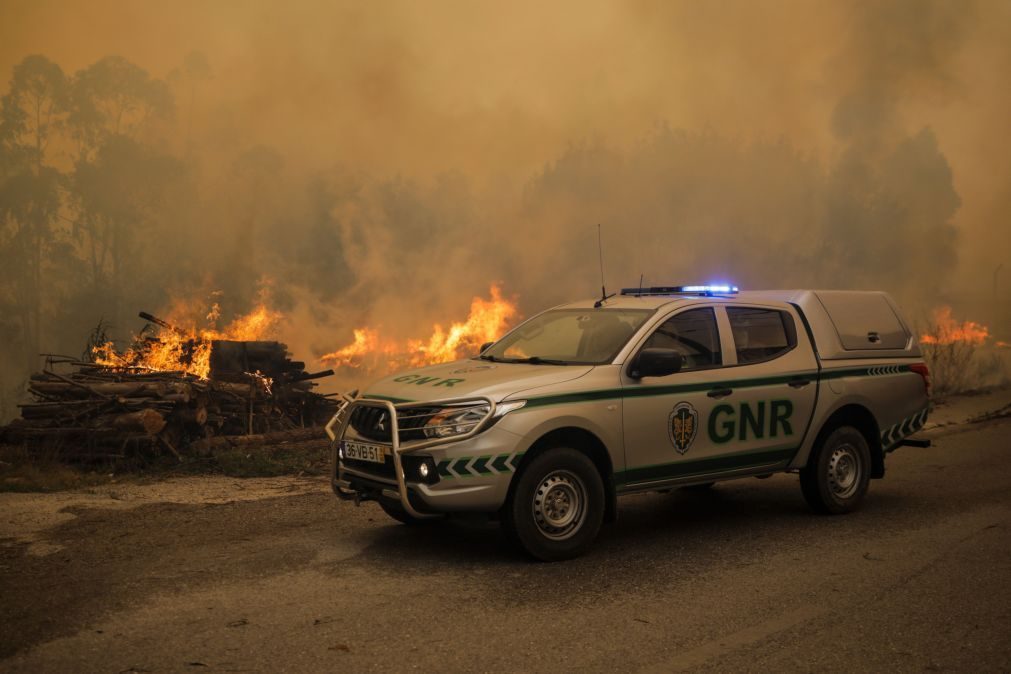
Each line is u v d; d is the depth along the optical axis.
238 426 12.66
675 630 4.90
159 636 4.76
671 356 6.45
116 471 10.48
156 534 7.05
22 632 4.81
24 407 11.09
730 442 7.12
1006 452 11.30
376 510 7.99
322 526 7.36
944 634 4.85
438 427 6.04
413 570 6.05
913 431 8.47
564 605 5.32
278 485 9.42
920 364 8.55
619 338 6.88
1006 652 4.59
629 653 4.57
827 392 7.70
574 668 4.37
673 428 6.80
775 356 7.50
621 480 6.60
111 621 4.98
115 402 10.94
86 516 7.70
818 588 5.68
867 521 7.60
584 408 6.36
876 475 8.22
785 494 8.89
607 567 6.16
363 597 5.45
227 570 6.02
